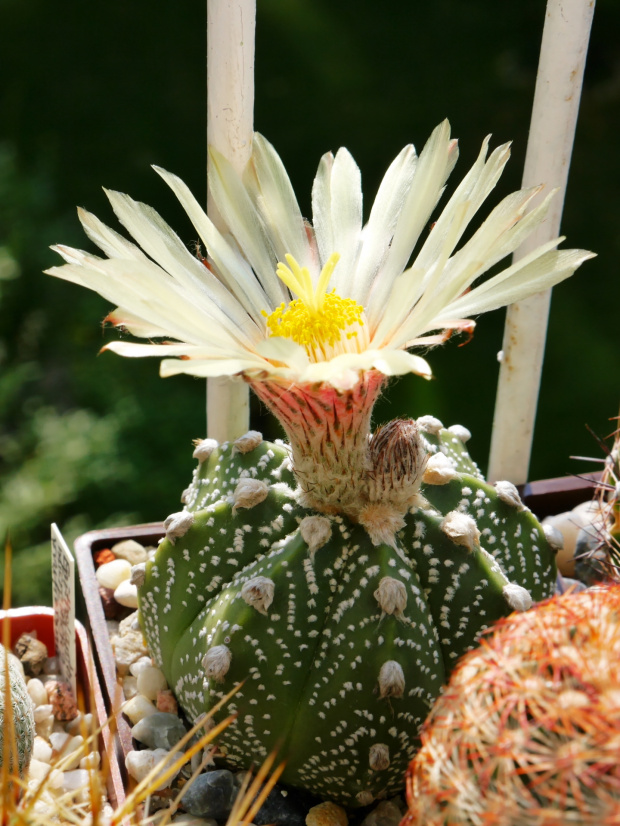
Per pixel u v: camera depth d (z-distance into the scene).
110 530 0.42
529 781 0.31
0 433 0.82
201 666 0.36
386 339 0.35
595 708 0.31
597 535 0.41
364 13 1.04
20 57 1.03
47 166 0.93
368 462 0.35
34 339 0.86
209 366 0.33
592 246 0.86
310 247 0.37
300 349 0.33
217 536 0.36
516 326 0.41
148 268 0.35
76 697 0.40
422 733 0.33
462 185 0.35
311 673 0.35
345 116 0.95
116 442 0.77
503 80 0.99
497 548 0.37
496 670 0.32
